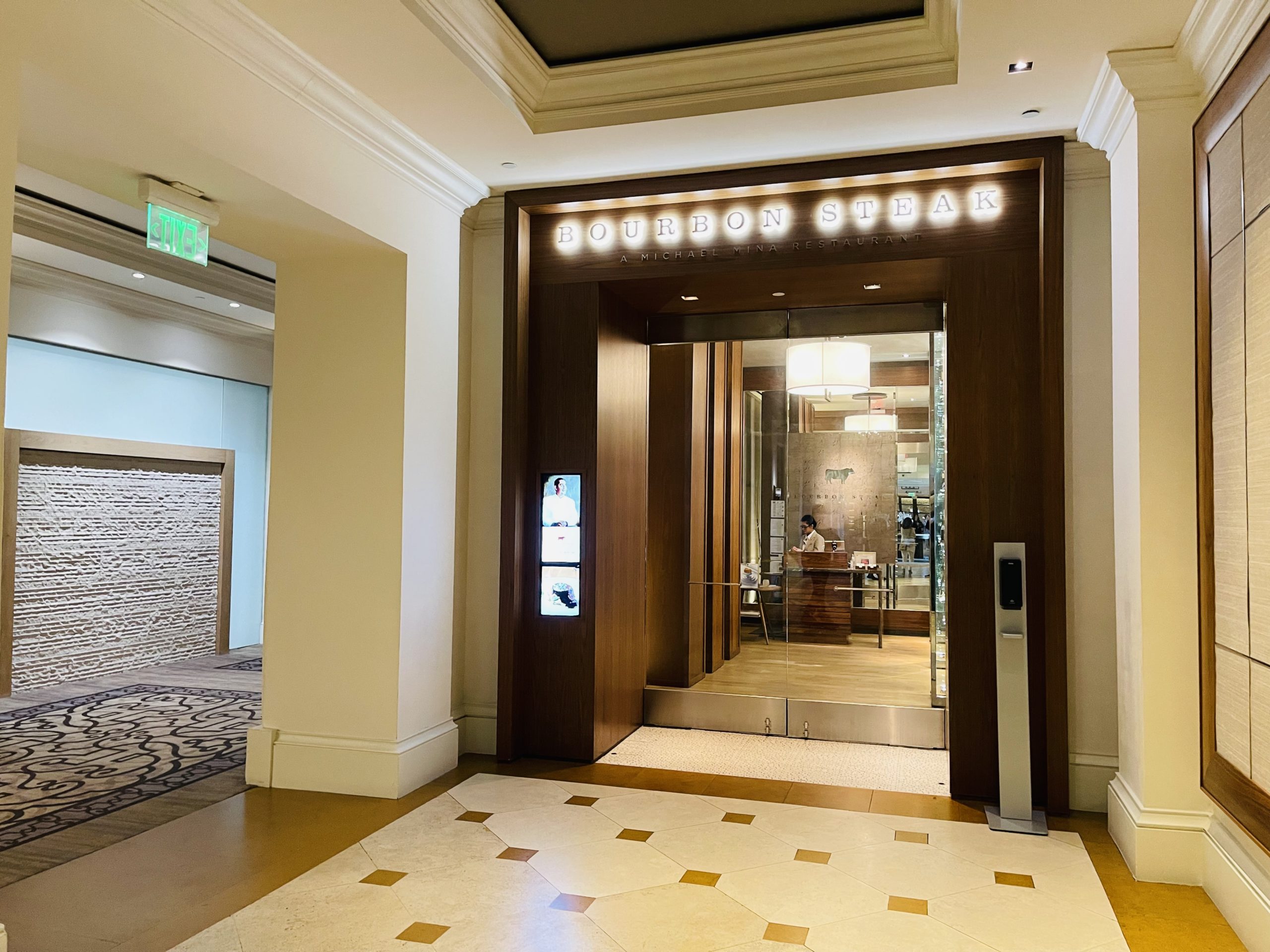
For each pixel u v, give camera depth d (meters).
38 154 3.46
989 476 4.82
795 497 6.11
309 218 4.20
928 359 5.89
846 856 3.95
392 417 4.79
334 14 3.51
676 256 5.39
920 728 5.76
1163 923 3.34
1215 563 3.50
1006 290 4.84
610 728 5.70
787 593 6.08
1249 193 3.10
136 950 3.05
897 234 5.02
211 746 5.81
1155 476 3.81
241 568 10.18
